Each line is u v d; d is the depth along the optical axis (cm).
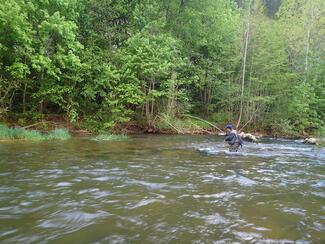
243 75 2498
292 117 2594
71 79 1998
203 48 2842
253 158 1117
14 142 1328
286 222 464
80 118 2150
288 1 3056
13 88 1867
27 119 1959
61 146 1254
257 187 682
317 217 491
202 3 2805
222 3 3083
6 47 1695
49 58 1847
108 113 2105
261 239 398
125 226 434
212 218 473
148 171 818
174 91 2295
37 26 1855
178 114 2389
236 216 486
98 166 864
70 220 452
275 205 550
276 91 2602
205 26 2816
